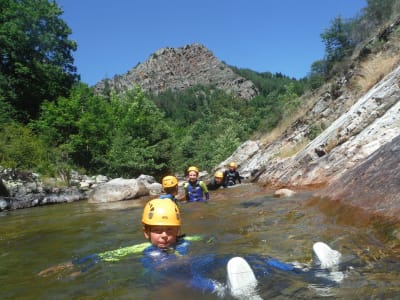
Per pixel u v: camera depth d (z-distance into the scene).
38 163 19.91
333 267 2.81
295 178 10.12
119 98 41.38
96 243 5.34
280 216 5.68
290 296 2.34
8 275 3.84
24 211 12.31
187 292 2.71
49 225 7.91
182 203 9.34
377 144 8.35
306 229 4.45
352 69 19.02
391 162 4.58
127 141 28.70
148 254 3.96
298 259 3.25
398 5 20.66
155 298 2.67
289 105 25.62
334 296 2.25
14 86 30.69
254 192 10.37
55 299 2.89
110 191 14.27
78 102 29.08
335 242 3.60
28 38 30.86
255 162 21.48
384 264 2.74
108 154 27.33
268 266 2.99
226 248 4.02
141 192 14.87
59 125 27.27
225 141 38.97
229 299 2.46
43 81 32.06
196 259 3.56
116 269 3.53
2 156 18.66
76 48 35.59
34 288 3.23
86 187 19.81
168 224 4.05
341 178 5.83
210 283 2.80
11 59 31.09
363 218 4.12
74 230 6.82
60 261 4.34
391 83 10.91
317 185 8.77
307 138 17.03
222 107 125.00
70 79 35.00
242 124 61.28
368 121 10.14
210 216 6.68
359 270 2.67
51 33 33.41
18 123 25.92
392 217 3.67
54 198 15.45
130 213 9.02
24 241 6.02
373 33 21.61
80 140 26.09
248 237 4.48
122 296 2.79
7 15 31.09
